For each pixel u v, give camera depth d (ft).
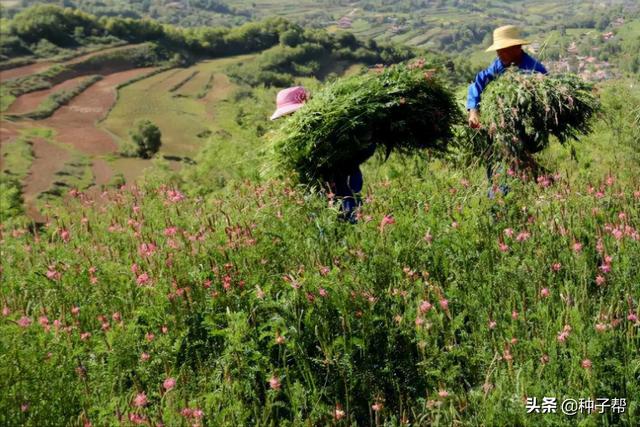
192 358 11.93
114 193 26.43
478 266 12.94
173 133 489.26
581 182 17.76
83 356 12.02
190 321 12.47
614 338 10.17
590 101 18.75
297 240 15.03
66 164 376.07
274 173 19.67
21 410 10.46
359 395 10.62
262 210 16.60
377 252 13.62
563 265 12.78
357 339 10.70
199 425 9.34
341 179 19.31
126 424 9.52
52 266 16.17
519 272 12.28
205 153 60.23
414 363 10.85
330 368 10.81
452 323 11.04
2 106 541.34
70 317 13.44
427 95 19.49
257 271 13.66
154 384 11.07
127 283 14.47
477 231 14.25
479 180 18.01
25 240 22.68
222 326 12.24
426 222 14.75
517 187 16.58
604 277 12.05
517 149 18.44
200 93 632.79
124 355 11.57
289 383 10.34
